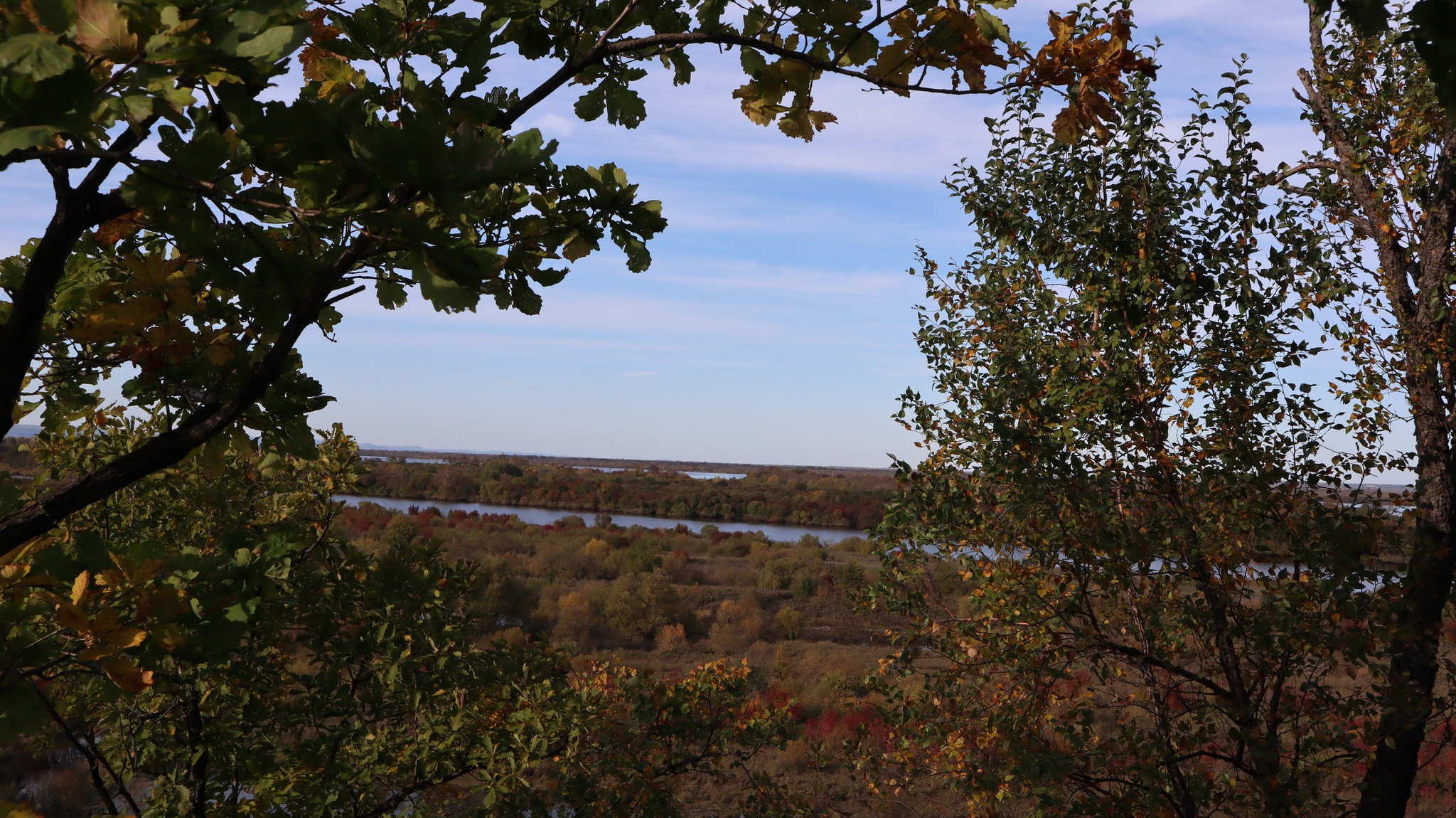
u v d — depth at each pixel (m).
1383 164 6.46
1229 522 6.05
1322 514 5.59
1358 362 6.25
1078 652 5.82
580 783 6.63
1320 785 5.42
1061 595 6.23
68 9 1.04
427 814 6.73
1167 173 6.16
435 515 66.31
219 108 1.54
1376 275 6.36
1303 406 6.09
